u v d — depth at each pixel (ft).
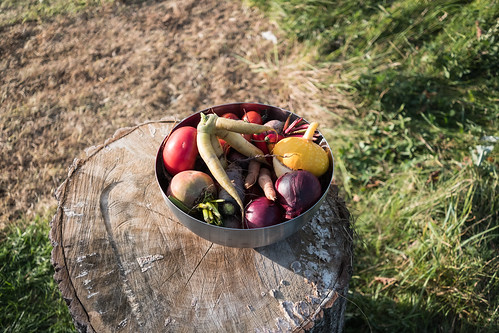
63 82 12.87
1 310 8.15
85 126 11.80
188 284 5.33
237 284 5.35
